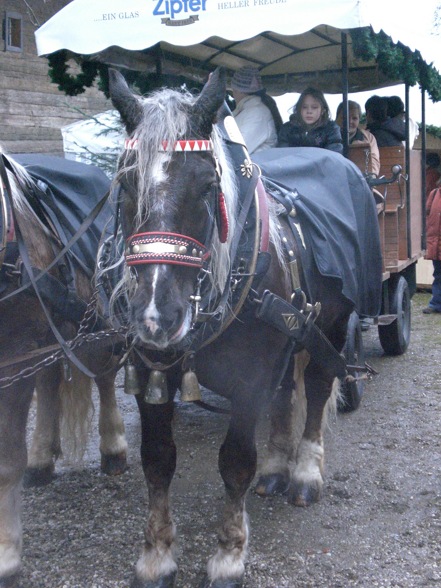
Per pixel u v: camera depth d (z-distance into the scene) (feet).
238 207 8.77
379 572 9.78
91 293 10.57
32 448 12.73
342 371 11.41
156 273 7.08
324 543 10.60
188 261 7.24
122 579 9.66
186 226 7.32
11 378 8.57
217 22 14.38
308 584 9.50
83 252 10.50
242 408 9.12
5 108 31.48
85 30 15.20
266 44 18.81
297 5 13.91
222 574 9.21
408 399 17.35
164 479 9.39
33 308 9.11
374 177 16.40
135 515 11.52
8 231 8.82
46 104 33.06
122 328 8.30
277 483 12.20
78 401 12.03
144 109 7.66
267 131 16.80
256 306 8.77
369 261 12.96
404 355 21.45
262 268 8.73
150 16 14.74
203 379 9.20
